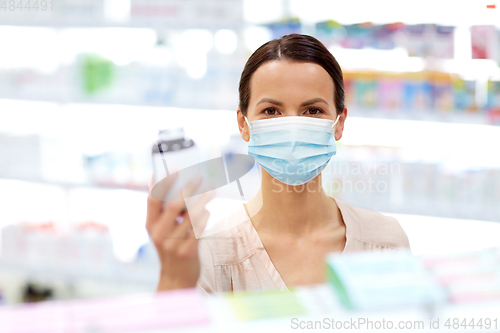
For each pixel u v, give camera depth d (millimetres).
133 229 2711
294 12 2660
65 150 2820
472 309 636
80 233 2752
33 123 2842
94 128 2822
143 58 2764
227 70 2736
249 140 1272
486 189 2521
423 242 2719
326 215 1224
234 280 1130
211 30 2744
